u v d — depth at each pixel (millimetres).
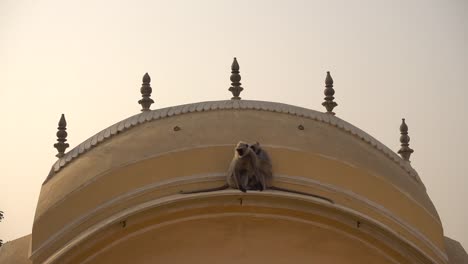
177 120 39938
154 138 39406
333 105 41844
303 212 38188
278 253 38875
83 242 37688
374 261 39125
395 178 40625
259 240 38719
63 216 38875
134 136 39812
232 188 37875
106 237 37812
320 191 38812
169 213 37812
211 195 37656
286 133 39531
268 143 39031
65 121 41438
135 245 38344
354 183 39500
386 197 39969
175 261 38656
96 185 38906
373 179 39844
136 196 38438
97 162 39500
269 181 38125
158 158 38781
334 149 39688
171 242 38500
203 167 38531
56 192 39375
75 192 39000
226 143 38875
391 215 39750
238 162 37656
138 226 37969
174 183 38375
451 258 44250
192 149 38750
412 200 40594
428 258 39031
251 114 40000
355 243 38812
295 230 38625
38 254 38656
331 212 38219
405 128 43688
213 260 38781
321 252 39000
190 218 38094
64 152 41062
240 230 38531
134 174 38750
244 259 38812
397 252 38844
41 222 39031
